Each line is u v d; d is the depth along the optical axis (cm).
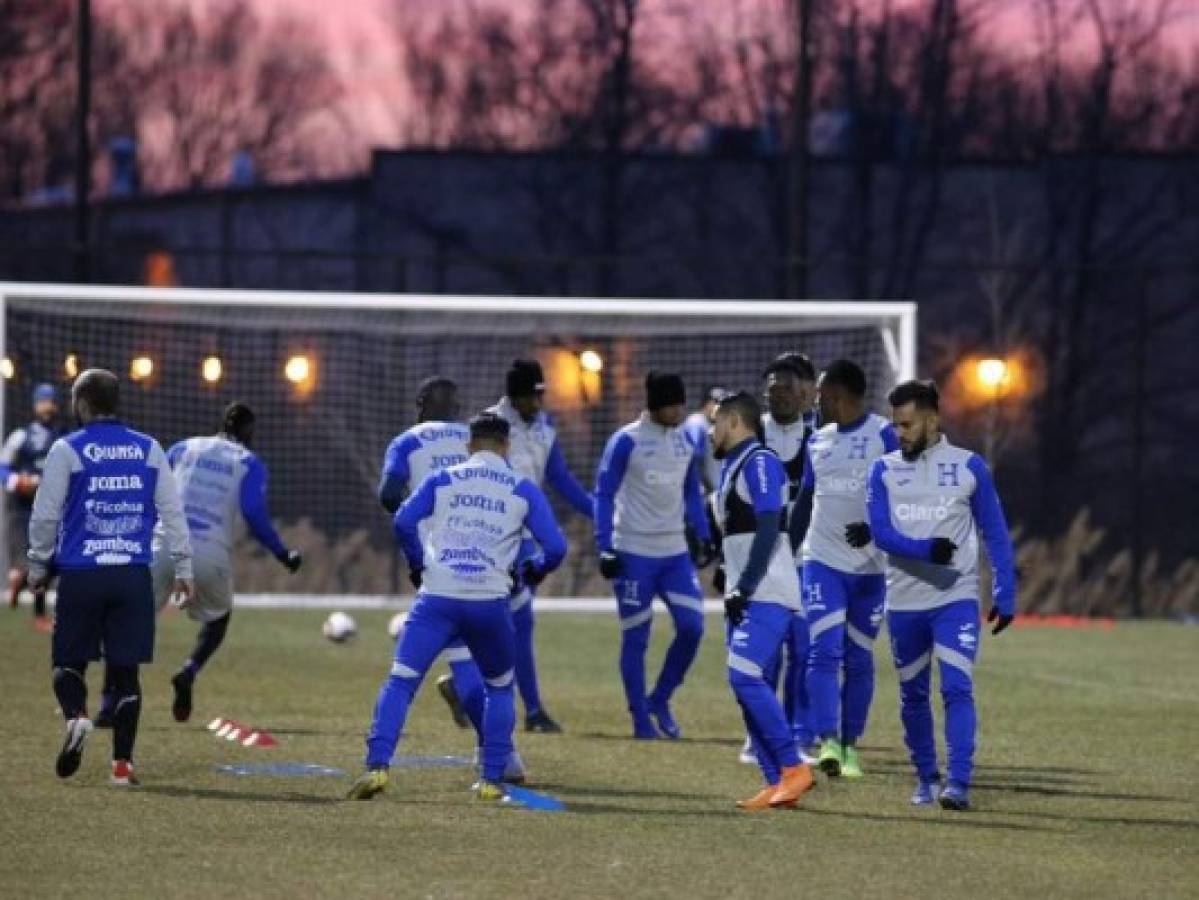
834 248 10662
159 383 7694
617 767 3166
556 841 2462
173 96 11256
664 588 3634
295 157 11250
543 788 2923
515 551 2791
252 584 7194
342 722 3697
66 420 7125
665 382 3644
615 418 7525
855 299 10631
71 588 2859
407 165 10806
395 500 3139
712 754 3347
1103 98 10756
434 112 11088
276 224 10869
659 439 3628
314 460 7850
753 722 2778
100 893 2123
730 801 2820
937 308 10594
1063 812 2761
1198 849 2491
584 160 10738
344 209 10838
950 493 2753
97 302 6769
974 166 10662
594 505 3631
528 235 10819
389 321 7512
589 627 6084
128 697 2873
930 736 2836
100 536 2867
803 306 6050
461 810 2688
